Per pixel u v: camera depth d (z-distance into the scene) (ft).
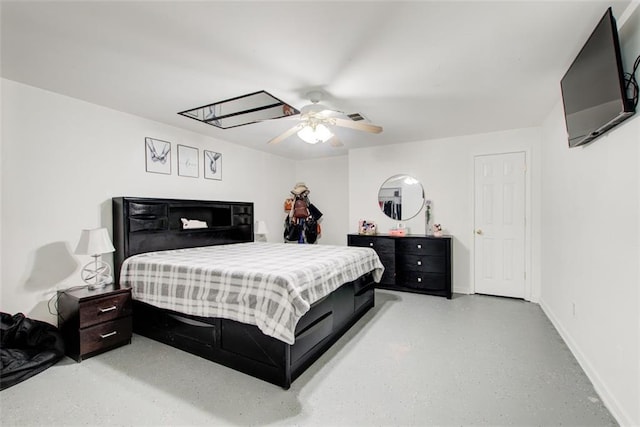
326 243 18.60
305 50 6.34
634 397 4.79
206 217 13.41
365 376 6.77
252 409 5.65
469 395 6.01
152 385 6.45
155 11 5.08
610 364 5.58
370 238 14.42
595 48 5.29
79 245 8.29
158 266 8.41
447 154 14.05
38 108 8.29
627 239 4.99
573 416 5.35
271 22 5.39
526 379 6.56
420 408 5.64
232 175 14.78
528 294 12.48
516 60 6.77
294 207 18.30
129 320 8.55
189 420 5.36
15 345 7.11
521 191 12.57
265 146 15.62
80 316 7.51
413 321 10.17
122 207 9.61
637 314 4.71
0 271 7.64
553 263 9.84
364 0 4.81
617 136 5.29
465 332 9.20
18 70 7.27
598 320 6.12
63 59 6.75
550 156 10.19
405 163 15.02
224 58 6.68
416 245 13.48
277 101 9.26
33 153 8.20
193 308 7.50
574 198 7.63
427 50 6.34
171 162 11.90
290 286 6.43
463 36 5.84
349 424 5.24
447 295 12.89
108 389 6.31
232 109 10.04
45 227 8.43
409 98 9.00
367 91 8.46
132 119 10.59
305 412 5.56
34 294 8.18
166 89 8.38
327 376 6.78
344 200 17.99
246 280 6.89
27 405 5.77
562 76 7.55
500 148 12.88
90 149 9.42
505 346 8.20
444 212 14.15
